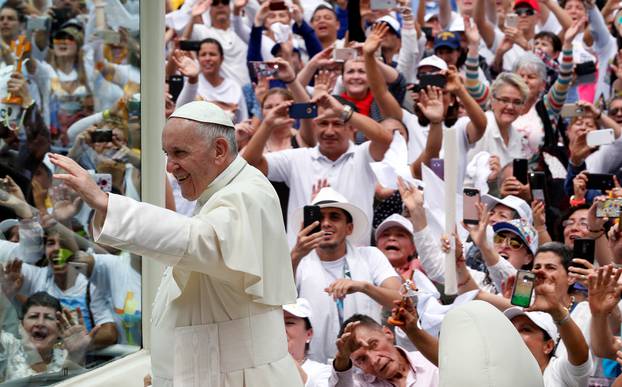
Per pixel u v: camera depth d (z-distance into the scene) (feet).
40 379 46.83
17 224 46.32
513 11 116.98
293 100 86.69
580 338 56.75
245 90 104.06
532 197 81.56
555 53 109.81
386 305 68.69
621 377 54.39
